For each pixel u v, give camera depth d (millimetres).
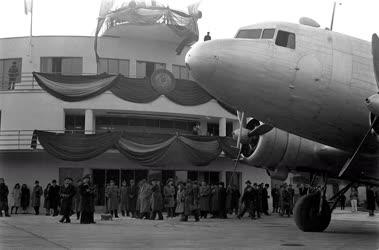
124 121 35281
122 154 30578
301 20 14781
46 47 33750
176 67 36094
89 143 30141
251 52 13008
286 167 17203
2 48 34000
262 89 13102
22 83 33375
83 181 20938
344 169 14008
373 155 14789
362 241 13594
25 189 30234
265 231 17438
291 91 13211
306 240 13945
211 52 12820
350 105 13547
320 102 13414
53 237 14500
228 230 17875
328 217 16859
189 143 31625
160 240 13914
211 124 38188
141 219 24719
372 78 13672
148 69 35344
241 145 17344
